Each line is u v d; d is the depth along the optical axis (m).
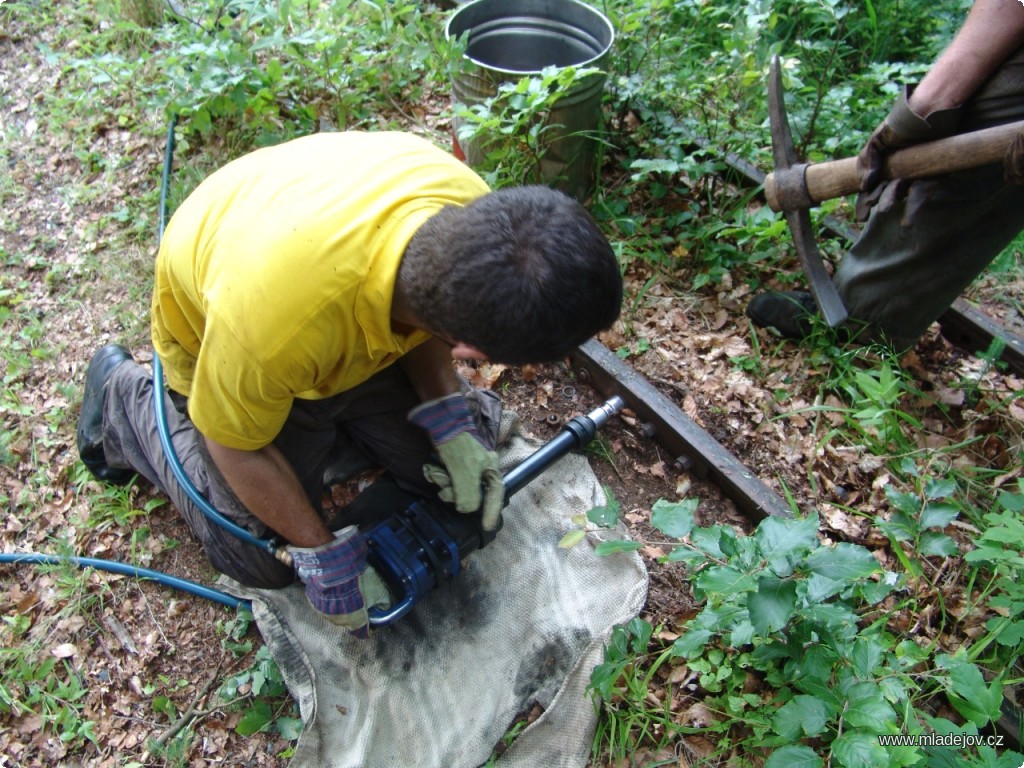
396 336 1.35
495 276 1.04
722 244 2.67
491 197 1.12
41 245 2.92
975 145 1.74
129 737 1.86
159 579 2.06
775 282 2.67
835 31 3.24
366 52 3.11
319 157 1.34
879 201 2.03
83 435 2.20
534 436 2.35
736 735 1.77
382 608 1.85
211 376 1.34
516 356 1.11
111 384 2.15
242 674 1.92
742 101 2.72
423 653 1.92
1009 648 1.80
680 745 1.77
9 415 2.45
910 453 2.21
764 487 2.10
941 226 2.02
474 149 2.74
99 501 2.24
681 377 2.44
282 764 1.81
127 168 3.14
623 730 1.76
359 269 1.20
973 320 2.47
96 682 1.94
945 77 1.76
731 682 1.80
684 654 1.67
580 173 2.79
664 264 2.72
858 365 2.45
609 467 2.28
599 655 1.86
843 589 1.76
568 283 1.04
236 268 1.25
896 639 1.86
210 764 1.82
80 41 3.64
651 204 2.89
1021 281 2.66
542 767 1.76
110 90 3.37
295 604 1.98
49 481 2.29
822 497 2.17
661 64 2.97
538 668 1.90
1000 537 1.70
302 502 1.62
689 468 2.23
